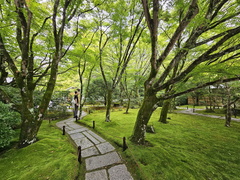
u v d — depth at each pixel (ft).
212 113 35.96
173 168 8.37
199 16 9.62
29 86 11.75
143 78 18.10
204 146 12.52
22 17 10.07
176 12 12.64
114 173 7.90
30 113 11.19
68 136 14.66
